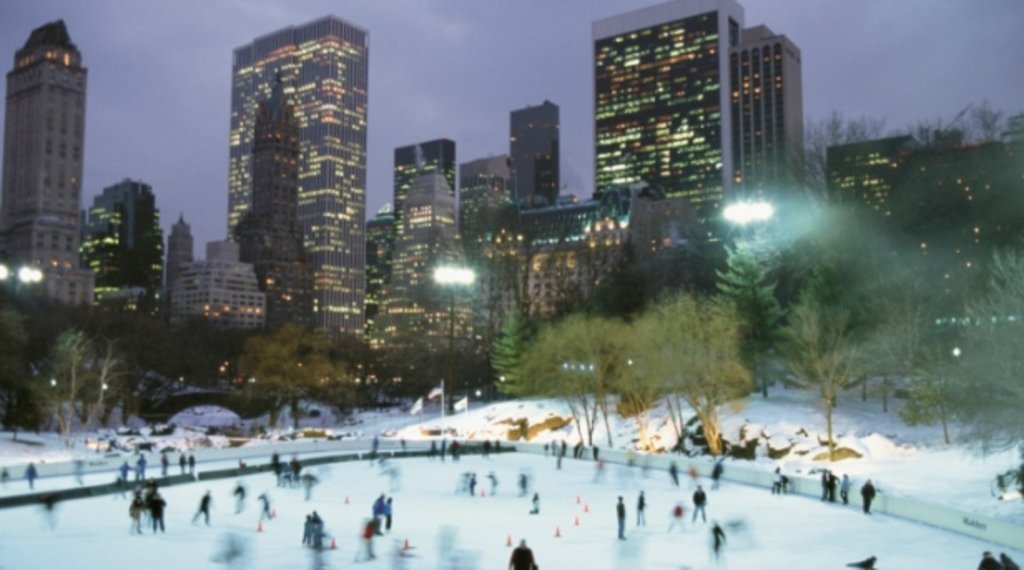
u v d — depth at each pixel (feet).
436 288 530.27
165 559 111.14
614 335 292.81
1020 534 121.49
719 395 254.88
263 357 384.88
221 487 196.03
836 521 149.07
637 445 279.90
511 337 361.10
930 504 143.54
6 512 154.10
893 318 247.50
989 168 312.91
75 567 105.50
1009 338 147.74
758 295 287.69
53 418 355.77
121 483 180.34
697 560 116.37
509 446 299.79
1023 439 155.53
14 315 323.37
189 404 480.23
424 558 114.93
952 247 311.27
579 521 150.71
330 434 341.82
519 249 463.83
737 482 207.10
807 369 259.80
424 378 459.73
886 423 242.99
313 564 109.81
